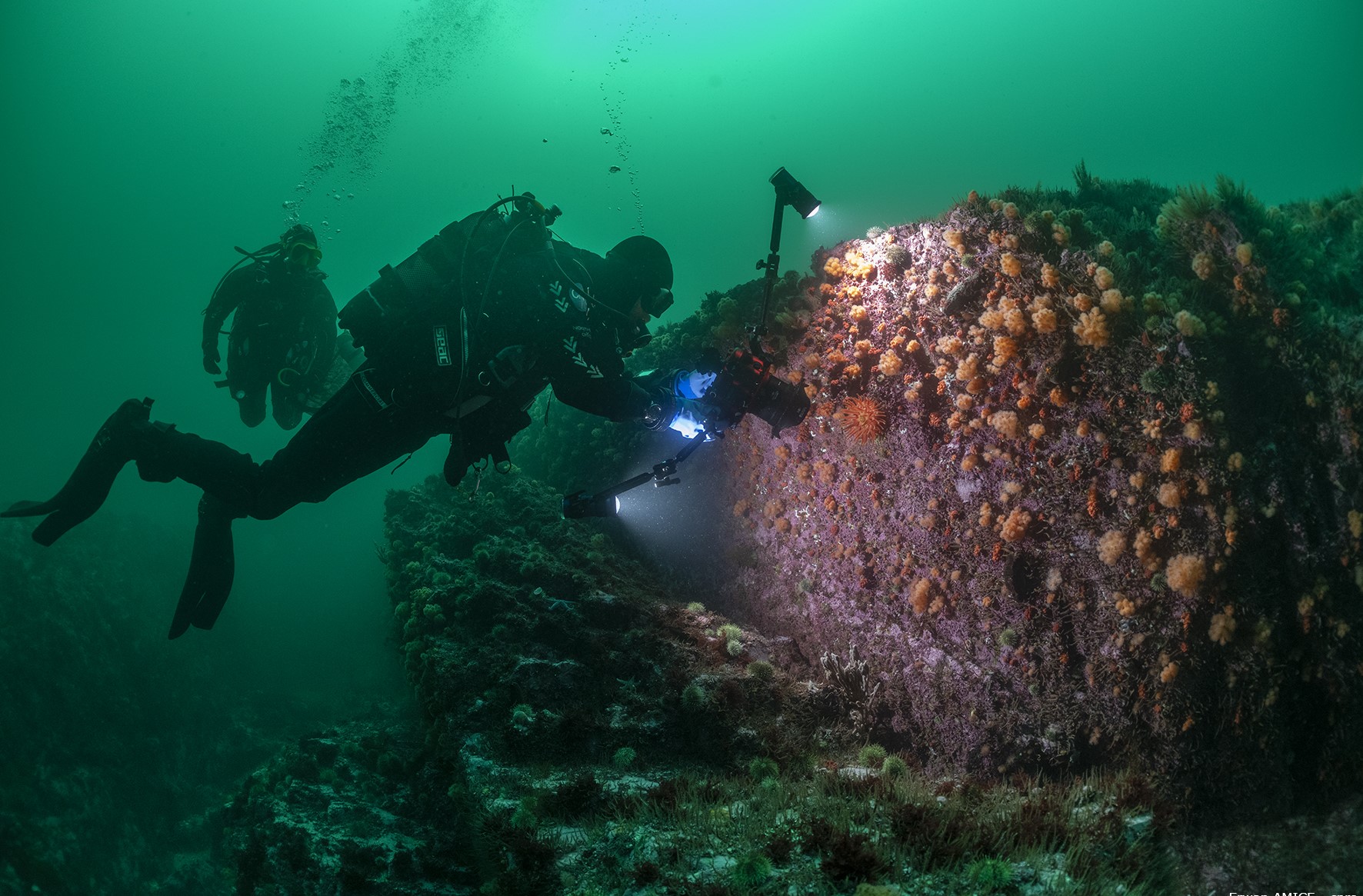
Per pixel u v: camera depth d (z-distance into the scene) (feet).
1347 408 8.65
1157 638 9.54
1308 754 8.85
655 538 16.74
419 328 10.56
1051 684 10.54
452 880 10.77
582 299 10.27
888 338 12.33
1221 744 9.20
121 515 32.89
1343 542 8.57
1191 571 9.06
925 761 11.85
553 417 19.65
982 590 11.18
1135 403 9.74
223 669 30.01
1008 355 10.59
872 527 12.83
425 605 14.99
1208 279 9.67
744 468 15.21
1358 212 10.82
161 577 31.48
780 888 7.95
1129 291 9.93
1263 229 9.48
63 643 25.73
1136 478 9.60
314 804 13.57
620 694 13.03
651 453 17.02
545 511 17.70
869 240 13.01
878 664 12.64
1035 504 10.64
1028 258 10.71
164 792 24.85
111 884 21.85
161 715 26.61
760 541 14.93
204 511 13.15
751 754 11.92
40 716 23.89
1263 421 9.29
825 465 13.51
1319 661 8.70
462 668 13.21
